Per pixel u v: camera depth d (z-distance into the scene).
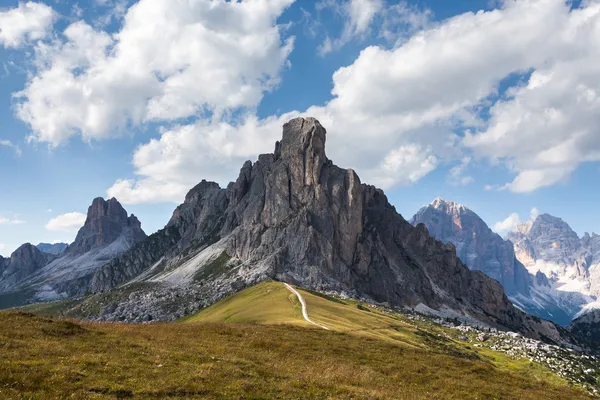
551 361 157.75
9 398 25.02
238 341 58.66
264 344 58.16
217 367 38.16
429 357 65.44
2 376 28.08
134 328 62.72
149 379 32.31
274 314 124.62
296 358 52.25
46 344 40.19
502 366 133.50
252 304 158.62
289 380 37.56
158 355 40.91
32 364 32.16
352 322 120.25
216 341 56.59
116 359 37.16
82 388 28.69
